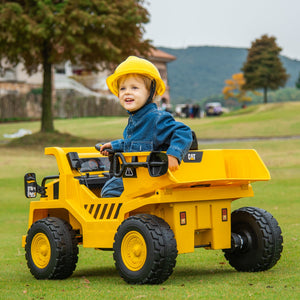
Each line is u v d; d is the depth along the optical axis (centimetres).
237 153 718
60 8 3459
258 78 11181
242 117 5631
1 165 2603
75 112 7081
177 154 623
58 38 3528
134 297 568
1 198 1845
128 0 3691
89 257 949
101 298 575
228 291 586
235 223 730
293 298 546
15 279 755
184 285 632
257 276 682
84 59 3991
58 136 3822
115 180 723
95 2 3534
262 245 700
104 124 5375
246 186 709
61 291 633
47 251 736
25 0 3544
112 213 690
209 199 669
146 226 626
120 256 655
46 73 3938
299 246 910
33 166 2575
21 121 6297
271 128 4506
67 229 738
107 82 709
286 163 2497
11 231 1327
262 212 718
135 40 3847
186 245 656
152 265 620
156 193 633
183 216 654
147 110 682
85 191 726
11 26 3372
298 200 1591
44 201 771
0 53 3800
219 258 862
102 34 3609
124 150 701
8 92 6919
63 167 748
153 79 688
